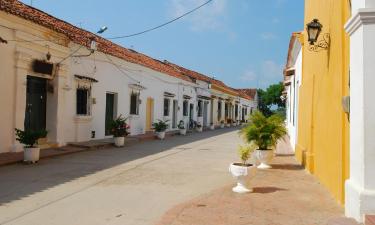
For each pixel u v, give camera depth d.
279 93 56.06
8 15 12.64
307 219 6.21
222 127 43.56
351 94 5.98
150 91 25.73
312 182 9.39
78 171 11.01
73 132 17.12
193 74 39.47
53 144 15.54
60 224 6.08
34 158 12.21
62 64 15.80
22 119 13.58
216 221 6.10
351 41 5.98
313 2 11.02
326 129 8.61
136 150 16.91
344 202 6.73
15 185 8.95
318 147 9.79
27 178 9.81
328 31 8.37
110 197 7.95
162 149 17.66
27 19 13.33
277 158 14.25
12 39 13.06
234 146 19.81
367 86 5.41
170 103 29.95
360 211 5.36
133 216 6.58
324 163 8.89
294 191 8.35
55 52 15.30
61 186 8.94
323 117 9.04
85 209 6.99
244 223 6.00
